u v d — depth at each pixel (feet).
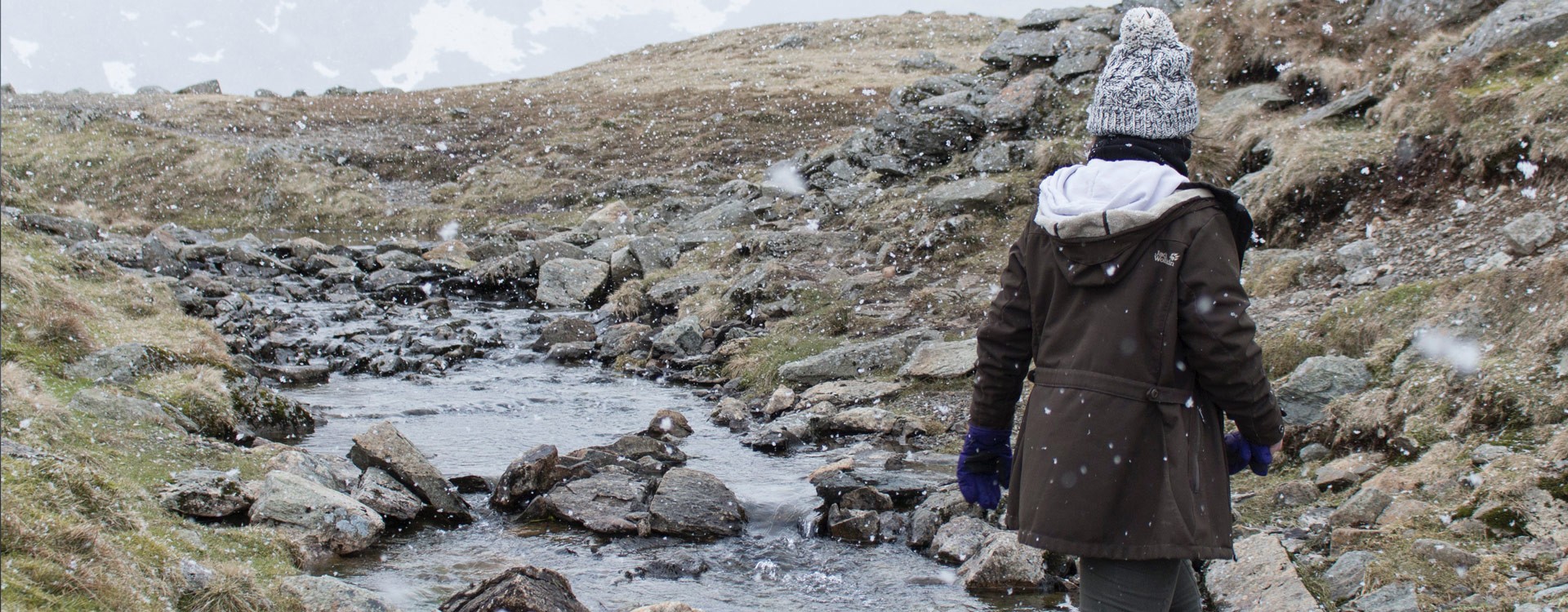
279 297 48.75
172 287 44.11
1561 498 14.05
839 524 18.72
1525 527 13.79
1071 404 7.93
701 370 34.32
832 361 31.04
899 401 28.27
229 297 43.65
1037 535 7.95
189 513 16.78
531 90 139.23
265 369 32.86
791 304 38.22
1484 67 31.78
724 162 88.74
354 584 15.55
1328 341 22.00
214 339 32.42
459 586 15.80
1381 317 21.21
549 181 87.10
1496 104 29.19
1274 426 7.93
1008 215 42.83
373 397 30.96
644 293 45.19
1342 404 19.11
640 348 38.11
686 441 25.93
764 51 169.58
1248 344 7.59
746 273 43.11
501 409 29.78
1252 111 41.52
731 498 19.61
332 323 43.42
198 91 151.12
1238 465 8.63
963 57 146.30
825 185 56.75
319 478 19.17
